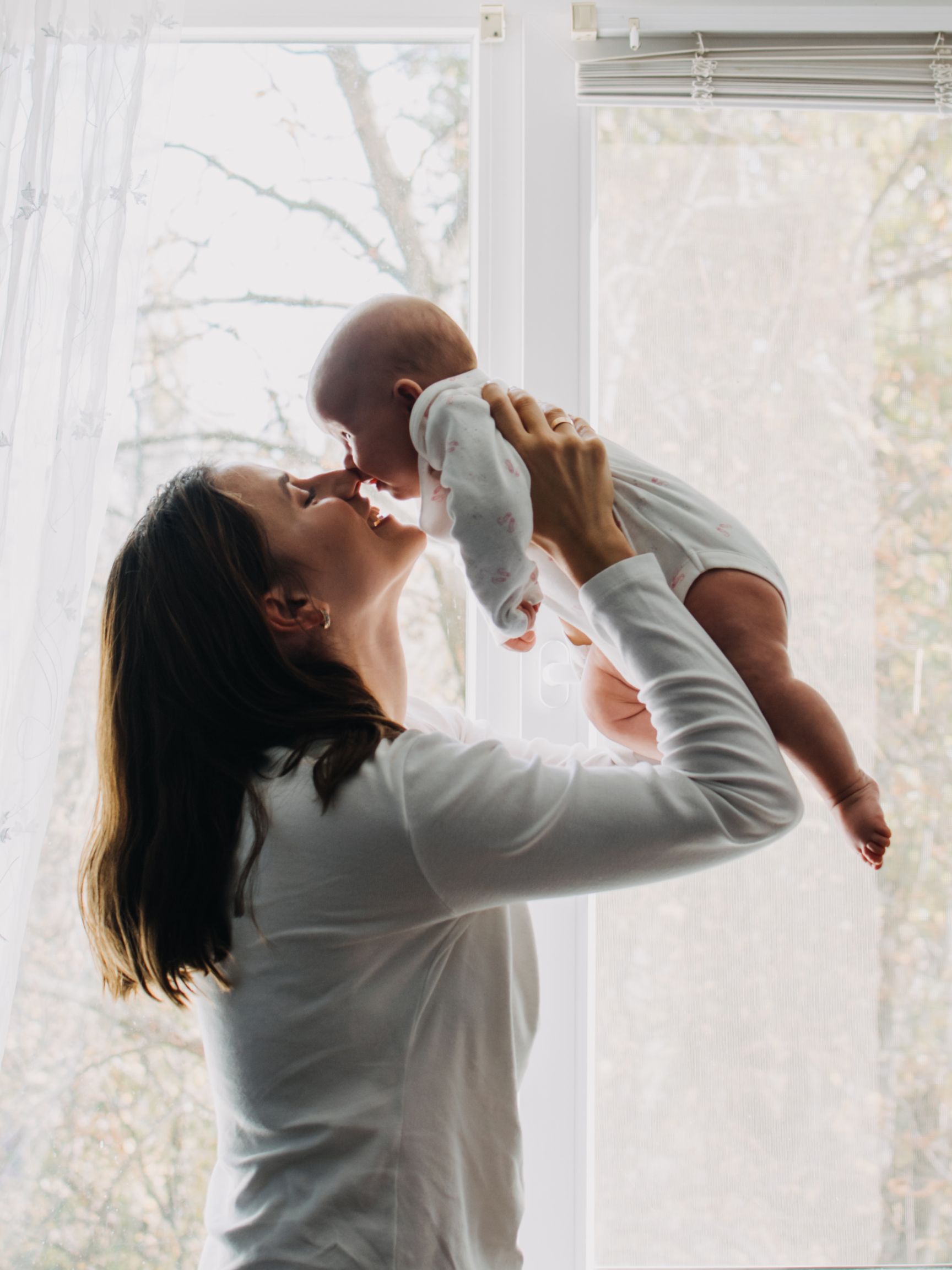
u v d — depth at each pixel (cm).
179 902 84
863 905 131
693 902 131
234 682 88
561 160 136
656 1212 128
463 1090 84
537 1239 126
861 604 134
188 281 138
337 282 139
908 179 137
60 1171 127
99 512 114
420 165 140
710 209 137
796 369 135
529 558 89
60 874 127
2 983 107
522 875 78
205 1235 128
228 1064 84
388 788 81
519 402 93
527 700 133
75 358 113
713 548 92
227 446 137
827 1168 129
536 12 140
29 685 109
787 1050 129
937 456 135
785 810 80
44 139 115
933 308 137
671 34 134
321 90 141
